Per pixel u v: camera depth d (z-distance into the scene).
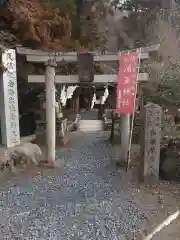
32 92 11.02
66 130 12.59
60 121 10.66
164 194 4.90
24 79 9.09
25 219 3.92
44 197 4.82
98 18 13.24
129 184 5.48
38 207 4.36
